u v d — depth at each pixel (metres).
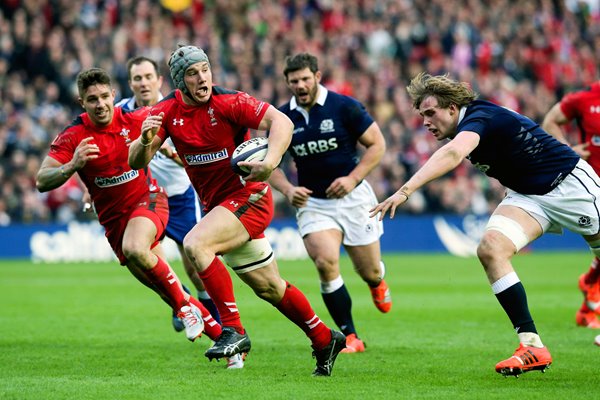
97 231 80.56
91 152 25.47
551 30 111.44
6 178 79.12
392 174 85.50
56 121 82.38
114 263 76.50
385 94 94.75
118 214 27.98
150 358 27.94
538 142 23.88
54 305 44.09
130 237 26.52
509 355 28.42
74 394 21.55
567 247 91.06
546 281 56.72
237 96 23.58
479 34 105.62
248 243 24.03
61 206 80.31
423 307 43.16
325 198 31.78
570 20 115.81
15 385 22.88
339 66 96.81
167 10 96.31
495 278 23.47
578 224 24.30
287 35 97.88
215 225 23.47
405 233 87.44
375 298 33.72
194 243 23.27
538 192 24.14
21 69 86.25
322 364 24.39
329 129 31.36
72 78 85.44
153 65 33.41
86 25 92.12
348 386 22.69
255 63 93.75
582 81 108.50
